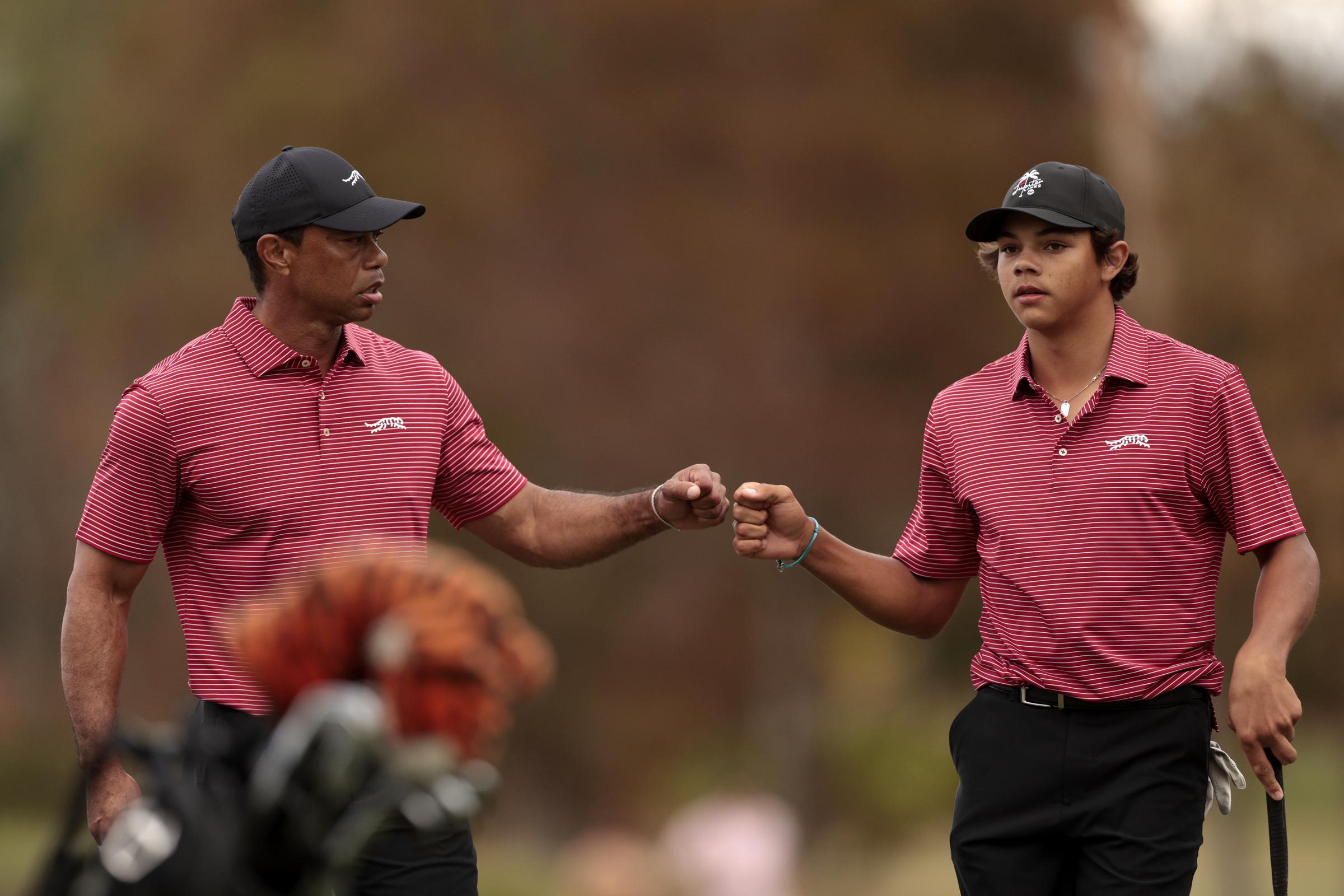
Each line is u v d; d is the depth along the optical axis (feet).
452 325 213.66
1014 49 190.19
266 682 18.97
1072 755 37.29
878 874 202.08
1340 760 200.64
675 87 200.75
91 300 239.71
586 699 235.40
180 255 222.89
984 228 38.58
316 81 213.25
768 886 108.06
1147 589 37.11
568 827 232.53
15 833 206.08
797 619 229.45
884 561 42.32
